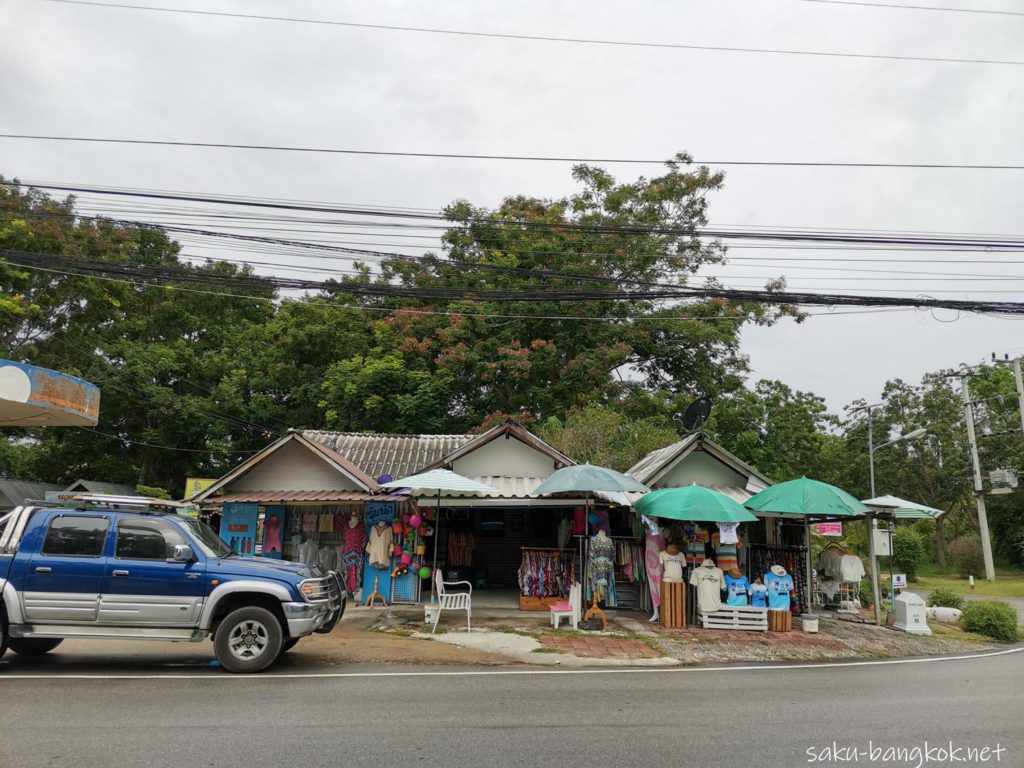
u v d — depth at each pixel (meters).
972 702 8.25
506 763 5.62
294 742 6.05
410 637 12.30
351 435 19.14
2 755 5.61
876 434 42.31
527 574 15.45
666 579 13.73
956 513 45.56
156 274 16.03
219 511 17.11
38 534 9.06
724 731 6.66
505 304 30.59
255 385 34.44
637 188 30.39
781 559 15.95
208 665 9.57
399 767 5.48
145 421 35.25
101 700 7.45
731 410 31.89
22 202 25.84
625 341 30.34
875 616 15.83
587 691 8.43
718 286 29.69
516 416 27.89
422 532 15.93
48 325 29.69
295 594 9.32
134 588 8.99
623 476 13.94
